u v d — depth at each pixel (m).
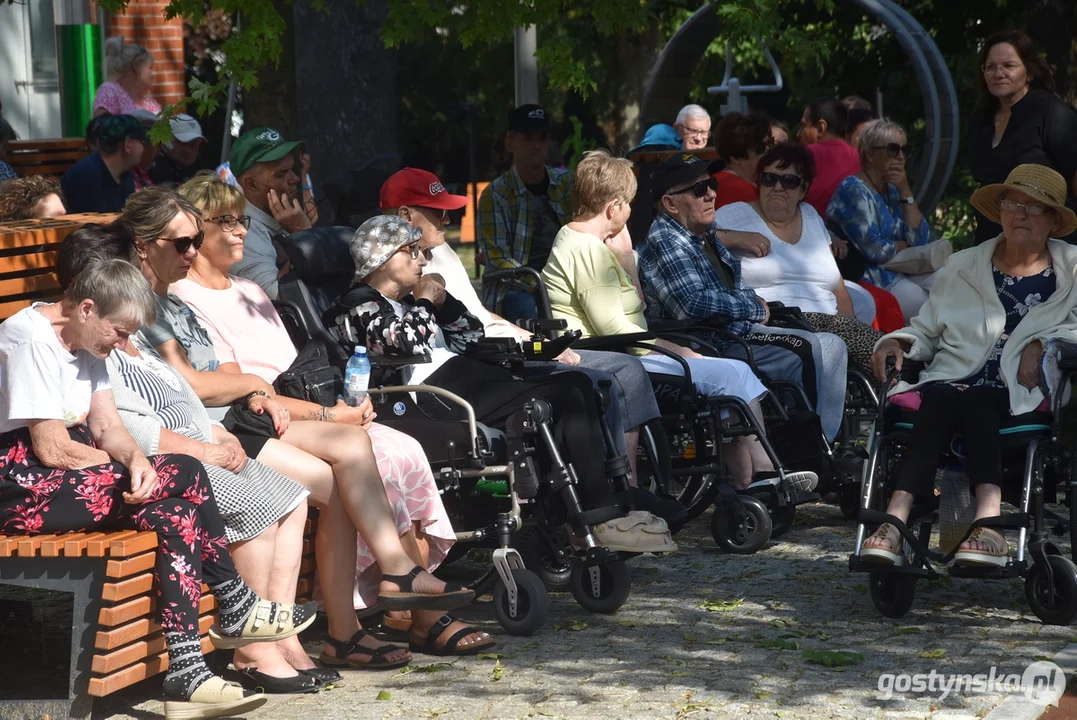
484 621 11.58
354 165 19.31
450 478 11.08
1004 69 16.27
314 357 11.50
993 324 11.70
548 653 10.59
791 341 15.16
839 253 18.83
